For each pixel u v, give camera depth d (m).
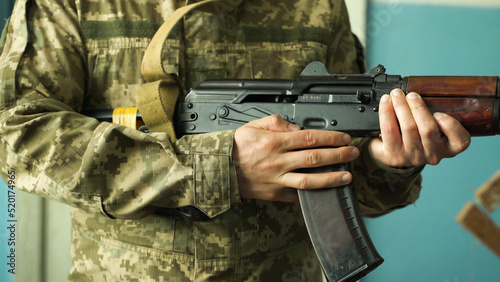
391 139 0.89
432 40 1.78
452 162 1.76
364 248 0.90
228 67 1.14
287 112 0.98
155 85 0.98
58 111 0.97
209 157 0.87
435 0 1.76
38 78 1.00
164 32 1.02
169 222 1.00
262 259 1.04
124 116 1.02
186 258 0.99
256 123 0.92
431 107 0.91
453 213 1.74
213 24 1.13
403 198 1.14
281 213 1.08
